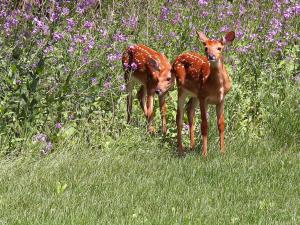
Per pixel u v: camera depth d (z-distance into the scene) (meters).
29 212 10.94
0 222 10.44
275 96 16.09
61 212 10.88
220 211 11.09
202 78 14.21
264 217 10.89
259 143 14.91
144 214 10.89
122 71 16.62
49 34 15.31
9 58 14.78
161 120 15.72
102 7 19.81
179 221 10.59
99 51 15.97
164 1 19.44
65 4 17.09
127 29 17.91
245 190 12.19
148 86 15.70
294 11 19.02
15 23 15.72
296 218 10.94
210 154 14.26
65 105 14.61
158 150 14.48
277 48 17.31
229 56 16.91
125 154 14.12
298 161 13.80
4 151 13.60
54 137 14.08
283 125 15.41
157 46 17.72
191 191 12.05
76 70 14.63
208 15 18.66
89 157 13.76
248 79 16.56
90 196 11.83
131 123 15.34
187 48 17.78
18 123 13.88
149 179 12.60
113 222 10.54
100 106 15.25
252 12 19.36
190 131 14.81
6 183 12.23
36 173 12.77
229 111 15.59
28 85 13.89
